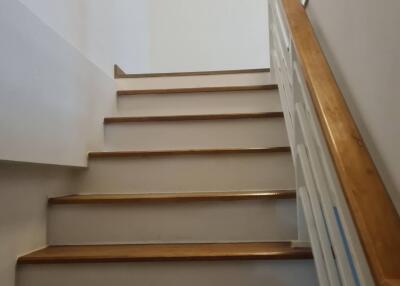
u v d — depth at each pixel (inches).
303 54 37.0
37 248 51.2
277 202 52.3
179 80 91.4
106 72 83.1
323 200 33.0
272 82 86.4
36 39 48.9
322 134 30.5
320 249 36.7
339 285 30.8
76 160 60.4
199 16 128.1
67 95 58.2
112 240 53.5
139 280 45.3
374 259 20.5
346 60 35.1
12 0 43.3
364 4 30.1
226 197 52.7
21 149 44.3
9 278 44.9
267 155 61.2
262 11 126.9
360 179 24.3
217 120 71.3
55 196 57.2
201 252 46.4
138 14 115.6
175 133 72.2
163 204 53.4
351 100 33.8
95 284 45.5
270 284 44.5
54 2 57.2
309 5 50.4
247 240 52.3
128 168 63.4
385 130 26.2
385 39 26.1
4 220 44.5
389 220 22.1
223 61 126.8
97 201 53.8
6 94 41.6
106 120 73.9
